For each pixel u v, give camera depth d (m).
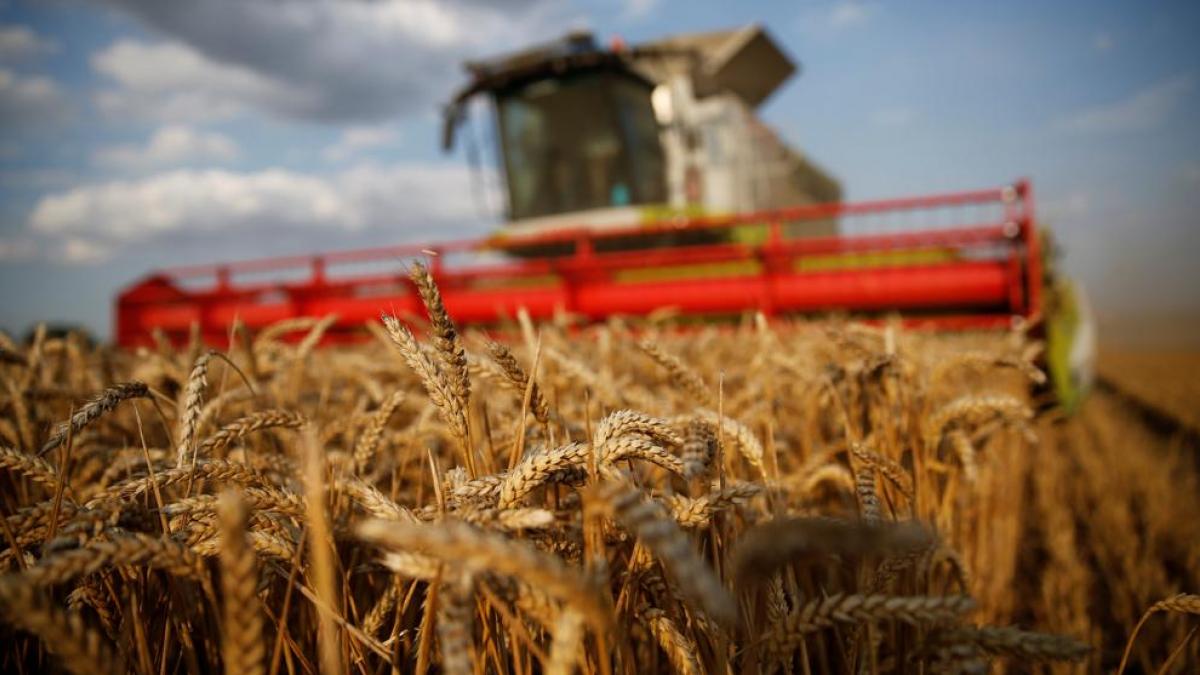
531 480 0.90
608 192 11.56
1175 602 1.09
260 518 1.11
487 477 0.95
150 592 1.18
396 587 1.18
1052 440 5.84
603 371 2.54
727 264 8.62
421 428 1.76
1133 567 3.49
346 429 1.84
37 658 1.19
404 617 1.19
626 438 0.94
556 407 1.52
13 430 1.90
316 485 0.69
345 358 3.12
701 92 13.50
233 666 0.56
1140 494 4.98
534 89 11.73
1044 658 0.76
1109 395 13.02
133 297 10.52
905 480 1.34
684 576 0.46
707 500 1.01
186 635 1.11
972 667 0.75
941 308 6.87
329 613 0.69
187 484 1.10
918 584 1.46
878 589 1.11
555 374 2.07
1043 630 3.04
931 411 1.97
